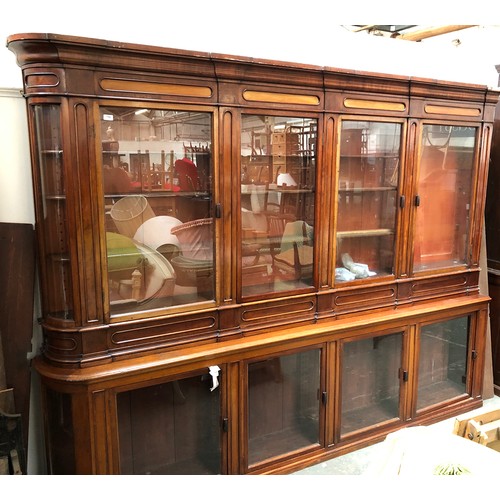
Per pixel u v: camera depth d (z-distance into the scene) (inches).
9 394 77.0
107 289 75.0
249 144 84.7
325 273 95.9
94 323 74.6
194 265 85.4
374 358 106.5
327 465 97.4
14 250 78.7
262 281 92.2
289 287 93.9
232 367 85.8
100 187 72.0
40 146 71.4
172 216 83.0
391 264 105.9
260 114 83.3
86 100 68.7
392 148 102.0
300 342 92.4
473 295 119.1
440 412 115.2
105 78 69.6
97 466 75.7
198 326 83.9
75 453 75.2
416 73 124.6
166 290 83.8
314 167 91.6
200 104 77.1
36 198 73.7
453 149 111.7
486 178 114.7
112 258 76.6
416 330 108.2
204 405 86.5
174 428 84.4
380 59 118.3
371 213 104.5
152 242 81.5
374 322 99.4
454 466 52.9
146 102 72.8
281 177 90.4
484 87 106.5
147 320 78.4
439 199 112.7
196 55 73.6
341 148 95.1
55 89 67.2
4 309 78.5
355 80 90.6
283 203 92.4
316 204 92.4
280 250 93.8
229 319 86.4
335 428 100.0
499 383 128.4
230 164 81.6
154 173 78.8
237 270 85.7
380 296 104.3
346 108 91.9
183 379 83.4
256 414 92.7
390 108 97.0
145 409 81.0
